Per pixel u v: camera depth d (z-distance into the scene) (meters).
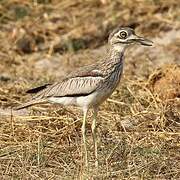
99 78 15.78
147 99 19.47
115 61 16.05
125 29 16.22
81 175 15.00
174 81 19.84
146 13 26.59
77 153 16.41
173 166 15.74
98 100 15.93
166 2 26.89
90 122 18.03
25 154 16.28
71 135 17.41
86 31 25.91
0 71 23.28
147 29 25.86
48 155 16.31
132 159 15.95
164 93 19.61
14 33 25.81
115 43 16.17
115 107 19.25
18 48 25.17
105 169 15.43
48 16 27.09
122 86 20.53
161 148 16.50
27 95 20.50
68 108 19.03
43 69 23.66
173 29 25.72
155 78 20.28
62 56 24.77
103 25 25.98
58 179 15.17
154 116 18.39
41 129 17.88
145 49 24.50
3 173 15.58
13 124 18.06
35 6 27.70
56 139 17.33
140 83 20.61
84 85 15.78
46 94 16.19
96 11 27.06
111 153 15.93
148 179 15.13
